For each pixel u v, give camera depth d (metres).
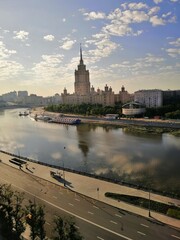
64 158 158.12
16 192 88.62
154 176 119.12
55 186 101.56
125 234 68.56
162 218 75.12
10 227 68.75
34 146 194.88
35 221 65.31
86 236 68.25
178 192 99.81
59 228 60.59
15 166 130.50
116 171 129.12
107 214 78.69
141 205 82.75
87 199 89.06
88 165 141.62
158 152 160.88
